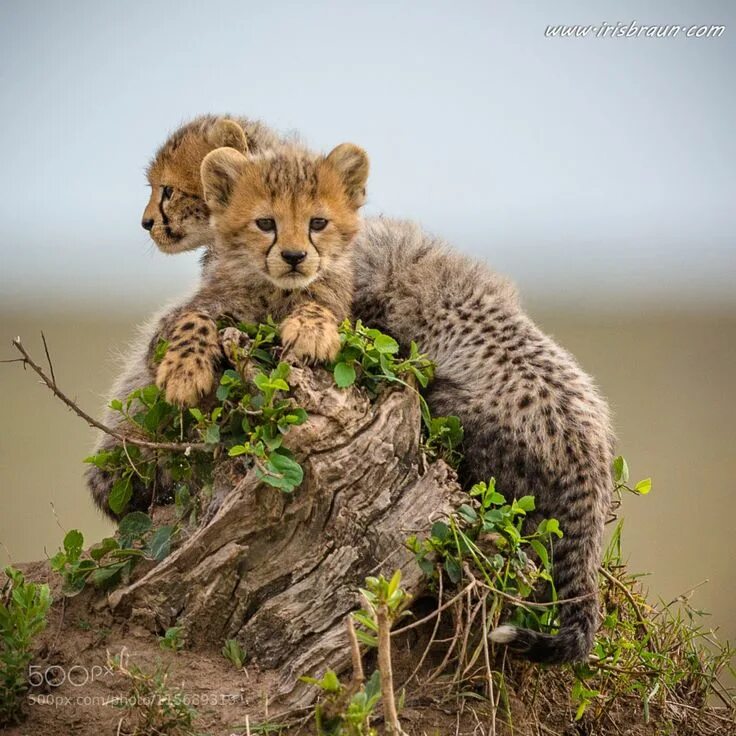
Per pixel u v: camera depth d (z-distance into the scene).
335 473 8.61
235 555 8.61
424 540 8.58
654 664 9.97
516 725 8.73
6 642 8.25
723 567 15.98
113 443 11.05
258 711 8.24
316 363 9.04
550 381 10.09
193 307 10.22
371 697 7.46
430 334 10.79
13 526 16.52
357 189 10.62
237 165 10.32
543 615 9.35
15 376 26.94
